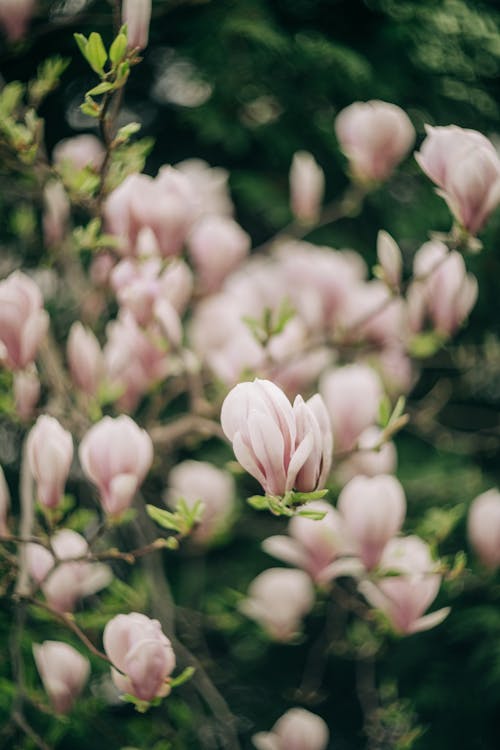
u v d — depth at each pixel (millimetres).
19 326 1562
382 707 2180
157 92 2893
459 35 2674
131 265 1690
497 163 1521
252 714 2559
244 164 2982
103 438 1562
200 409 1818
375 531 1625
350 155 1840
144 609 1901
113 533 2131
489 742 2695
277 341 1831
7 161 1693
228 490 1905
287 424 1350
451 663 2689
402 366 1959
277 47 2658
